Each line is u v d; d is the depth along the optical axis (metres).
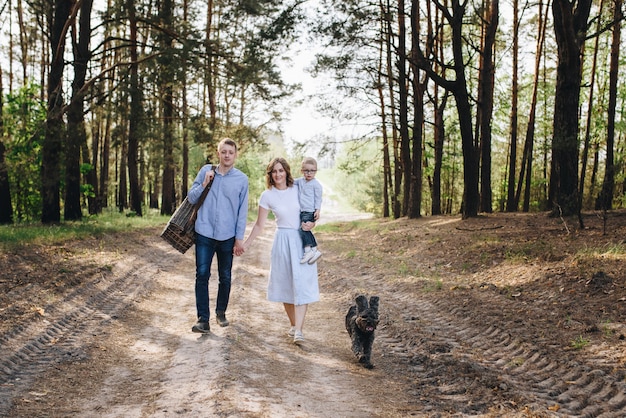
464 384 5.22
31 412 4.33
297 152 27.52
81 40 19.45
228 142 6.59
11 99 22.72
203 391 4.62
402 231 19.89
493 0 21.48
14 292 7.82
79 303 8.00
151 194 49.66
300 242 6.48
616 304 7.01
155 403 4.46
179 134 27.50
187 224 6.57
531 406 4.54
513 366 5.63
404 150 28.67
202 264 6.59
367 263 13.62
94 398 4.69
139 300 8.77
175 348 6.16
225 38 21.50
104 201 39.38
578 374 5.17
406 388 5.23
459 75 18.77
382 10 21.12
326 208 87.00
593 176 28.94
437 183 27.92
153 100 22.56
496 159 42.50
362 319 5.46
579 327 6.46
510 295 8.36
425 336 6.81
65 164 18.77
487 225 17.00
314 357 6.04
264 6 19.95
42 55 31.38
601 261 9.02
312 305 9.12
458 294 8.91
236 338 6.38
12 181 22.69
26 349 5.86
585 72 30.28
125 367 5.56
